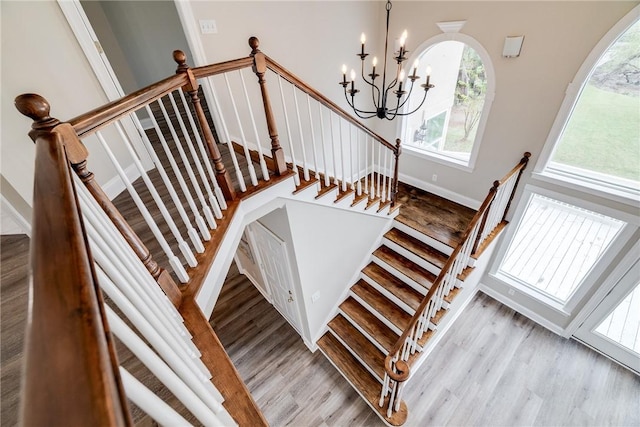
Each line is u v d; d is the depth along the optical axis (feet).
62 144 2.57
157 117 14.84
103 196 3.73
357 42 12.51
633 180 8.67
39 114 2.73
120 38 14.85
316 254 10.09
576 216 14.12
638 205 8.37
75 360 1.05
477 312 12.95
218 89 9.84
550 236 14.03
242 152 10.18
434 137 14.89
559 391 10.13
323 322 12.41
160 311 3.21
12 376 3.71
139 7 14.73
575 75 8.63
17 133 5.56
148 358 1.84
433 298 8.96
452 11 10.61
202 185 8.51
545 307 11.80
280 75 6.44
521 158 10.82
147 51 15.66
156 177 9.52
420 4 11.32
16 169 5.32
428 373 10.87
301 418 10.25
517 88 10.05
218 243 5.84
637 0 7.14
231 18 8.95
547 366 10.85
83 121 3.26
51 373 1.01
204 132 5.72
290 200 8.02
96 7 13.88
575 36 8.31
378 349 11.51
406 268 12.22
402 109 14.05
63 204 1.69
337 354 11.89
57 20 7.30
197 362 3.56
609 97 8.47
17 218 5.13
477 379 10.62
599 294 10.05
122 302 2.02
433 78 13.43
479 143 11.91
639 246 8.72
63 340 1.10
